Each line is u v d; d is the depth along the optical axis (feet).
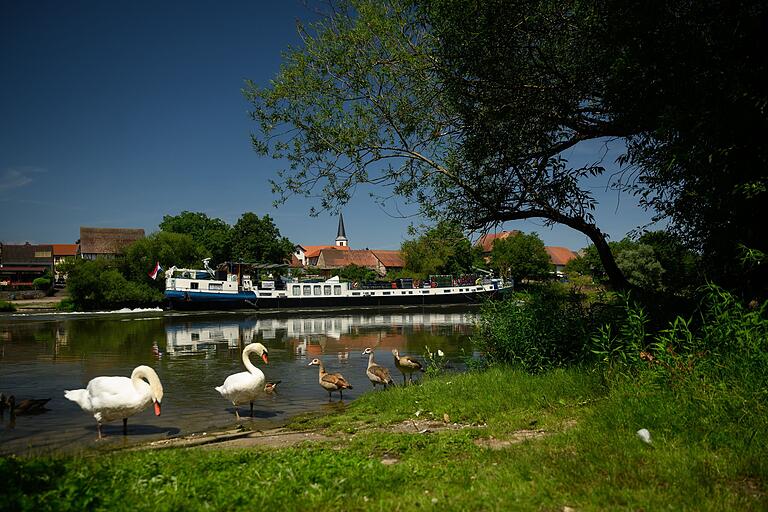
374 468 18.13
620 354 29.91
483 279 237.66
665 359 25.63
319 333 110.11
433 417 30.89
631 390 24.73
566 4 33.60
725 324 24.59
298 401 44.27
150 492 16.19
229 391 37.52
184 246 213.25
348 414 34.96
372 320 149.18
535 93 36.91
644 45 28.04
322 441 26.25
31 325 128.47
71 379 55.67
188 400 44.45
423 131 40.52
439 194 42.88
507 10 33.24
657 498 14.35
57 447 29.89
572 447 19.81
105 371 61.05
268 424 35.60
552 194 39.52
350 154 39.50
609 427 21.52
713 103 26.23
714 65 26.68
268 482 16.65
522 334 40.32
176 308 182.80
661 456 17.53
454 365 59.77
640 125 32.83
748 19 25.70
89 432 33.91
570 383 30.91
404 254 276.62
